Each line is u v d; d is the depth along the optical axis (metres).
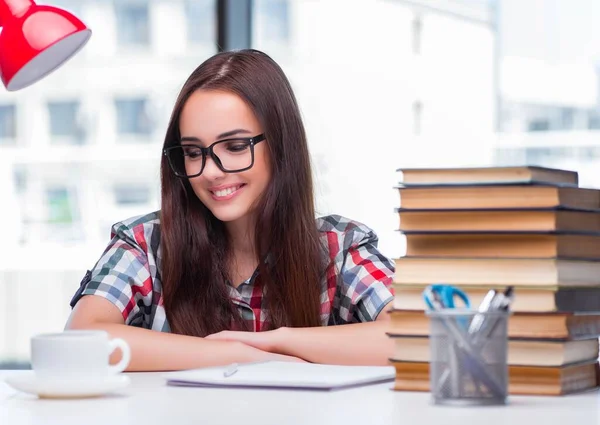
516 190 1.26
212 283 2.11
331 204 4.05
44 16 1.83
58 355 1.30
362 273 2.14
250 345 1.73
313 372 1.42
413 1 4.05
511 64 3.94
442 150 4.02
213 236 2.14
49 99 4.64
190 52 4.47
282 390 1.30
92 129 4.61
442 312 1.15
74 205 4.61
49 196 4.61
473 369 1.14
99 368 1.32
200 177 2.02
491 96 3.97
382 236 4.03
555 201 1.25
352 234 2.21
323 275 2.16
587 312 1.30
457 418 1.05
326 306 2.15
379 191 4.05
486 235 1.27
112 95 4.59
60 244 4.61
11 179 4.60
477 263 1.26
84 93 4.61
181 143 2.05
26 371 1.64
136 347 1.67
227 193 2.03
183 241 2.10
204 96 2.02
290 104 2.10
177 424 1.03
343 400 1.20
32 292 4.58
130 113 4.58
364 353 1.74
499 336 1.15
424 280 1.28
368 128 4.07
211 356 1.66
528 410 1.11
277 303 2.10
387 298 2.09
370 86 4.07
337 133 4.10
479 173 1.28
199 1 4.41
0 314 4.57
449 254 1.28
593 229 1.36
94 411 1.15
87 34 1.88
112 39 4.58
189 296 2.11
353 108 4.09
